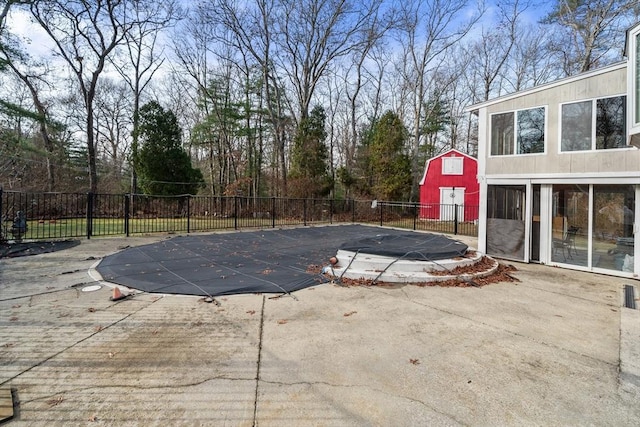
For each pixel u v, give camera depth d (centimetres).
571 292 531
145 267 618
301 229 1323
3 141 1552
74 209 1565
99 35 1762
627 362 298
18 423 202
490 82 2502
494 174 820
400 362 291
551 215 741
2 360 279
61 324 359
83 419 207
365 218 1869
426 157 2866
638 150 620
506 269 691
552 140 728
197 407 222
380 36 2183
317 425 207
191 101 2556
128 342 318
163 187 1686
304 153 2002
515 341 340
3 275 559
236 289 495
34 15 1602
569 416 222
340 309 428
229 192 2056
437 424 211
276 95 2194
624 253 643
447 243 821
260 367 277
